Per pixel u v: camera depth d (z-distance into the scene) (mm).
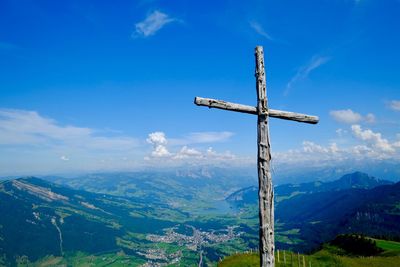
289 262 53781
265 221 11172
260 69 11773
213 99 11273
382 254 70750
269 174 11391
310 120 12484
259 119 11719
